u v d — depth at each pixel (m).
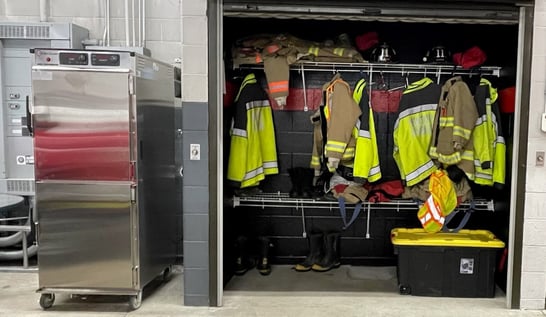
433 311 3.45
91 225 3.37
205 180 3.45
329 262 4.41
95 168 3.33
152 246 3.70
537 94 3.39
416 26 4.37
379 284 4.05
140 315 3.35
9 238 4.32
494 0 3.30
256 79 4.26
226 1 3.34
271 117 4.26
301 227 4.60
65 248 3.39
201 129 3.42
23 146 4.36
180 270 4.37
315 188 4.32
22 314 3.36
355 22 4.40
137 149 3.36
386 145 4.45
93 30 4.52
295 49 4.00
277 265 4.59
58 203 3.36
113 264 3.40
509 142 3.73
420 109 3.87
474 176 3.81
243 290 3.88
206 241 3.48
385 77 4.39
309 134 4.51
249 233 4.60
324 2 3.33
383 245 4.59
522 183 3.44
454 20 3.44
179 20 4.50
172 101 4.14
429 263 3.74
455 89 3.76
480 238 3.84
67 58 3.27
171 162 4.13
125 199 3.35
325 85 4.04
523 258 3.48
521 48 3.38
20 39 4.22
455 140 3.71
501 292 3.83
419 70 4.30
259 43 4.05
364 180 3.80
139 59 3.38
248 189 4.37
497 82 4.05
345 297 3.73
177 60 4.53
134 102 3.30
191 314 3.37
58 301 3.59
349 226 4.58
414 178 3.87
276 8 3.35
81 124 3.29
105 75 3.26
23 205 4.33
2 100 4.30
